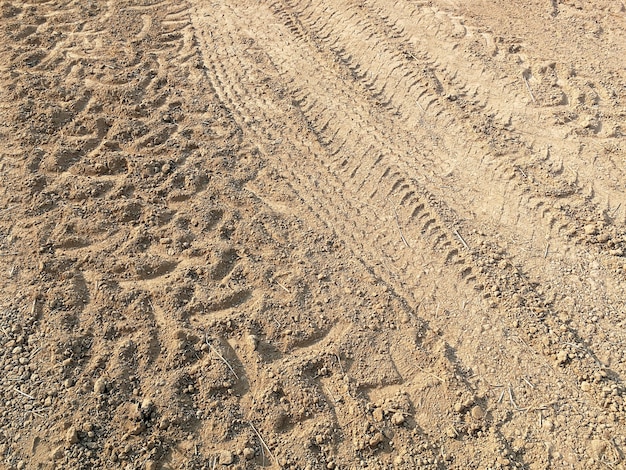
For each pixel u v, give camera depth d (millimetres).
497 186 1389
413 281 1210
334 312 1143
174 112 1567
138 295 1152
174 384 1026
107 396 1010
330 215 1328
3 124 1500
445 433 986
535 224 1307
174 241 1251
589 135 1493
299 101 1632
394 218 1324
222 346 1084
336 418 1003
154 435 969
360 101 1622
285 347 1091
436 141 1504
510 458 949
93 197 1334
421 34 1837
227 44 1838
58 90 1594
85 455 946
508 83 1641
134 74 1674
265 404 1012
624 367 1061
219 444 968
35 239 1241
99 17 1931
